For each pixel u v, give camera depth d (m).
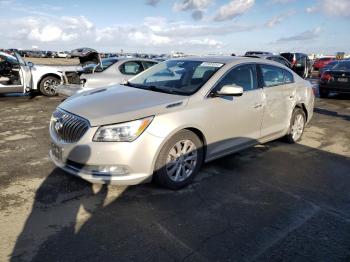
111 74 9.30
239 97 4.67
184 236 3.10
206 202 3.78
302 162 5.24
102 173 3.58
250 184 4.32
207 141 4.26
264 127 5.26
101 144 3.49
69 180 4.18
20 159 4.90
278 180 4.50
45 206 3.54
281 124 5.69
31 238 2.98
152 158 3.67
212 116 4.23
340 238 3.18
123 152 3.52
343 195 4.12
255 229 3.27
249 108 4.81
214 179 4.42
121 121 3.54
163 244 2.97
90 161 3.53
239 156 5.38
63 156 3.73
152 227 3.23
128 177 3.60
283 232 3.24
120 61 9.52
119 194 3.86
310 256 2.89
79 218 3.33
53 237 3.01
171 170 3.93
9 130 6.60
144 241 3.00
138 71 9.72
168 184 3.92
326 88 12.48
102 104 3.90
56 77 11.30
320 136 6.91
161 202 3.72
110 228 3.18
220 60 4.88
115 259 2.75
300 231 3.27
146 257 2.79
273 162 5.18
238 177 4.53
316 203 3.88
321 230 3.30
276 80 5.58
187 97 4.10
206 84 4.32
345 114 9.58
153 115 3.70
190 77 4.58
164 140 3.71
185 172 4.10
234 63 4.80
